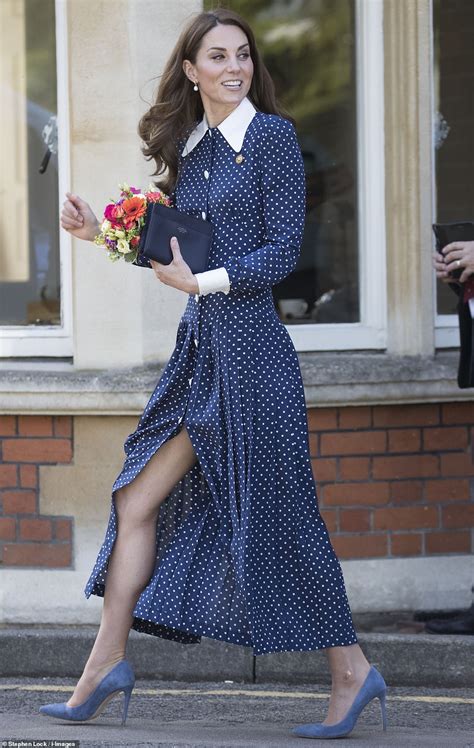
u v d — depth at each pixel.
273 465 12.52
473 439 17.56
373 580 17.20
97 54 16.61
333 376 16.78
